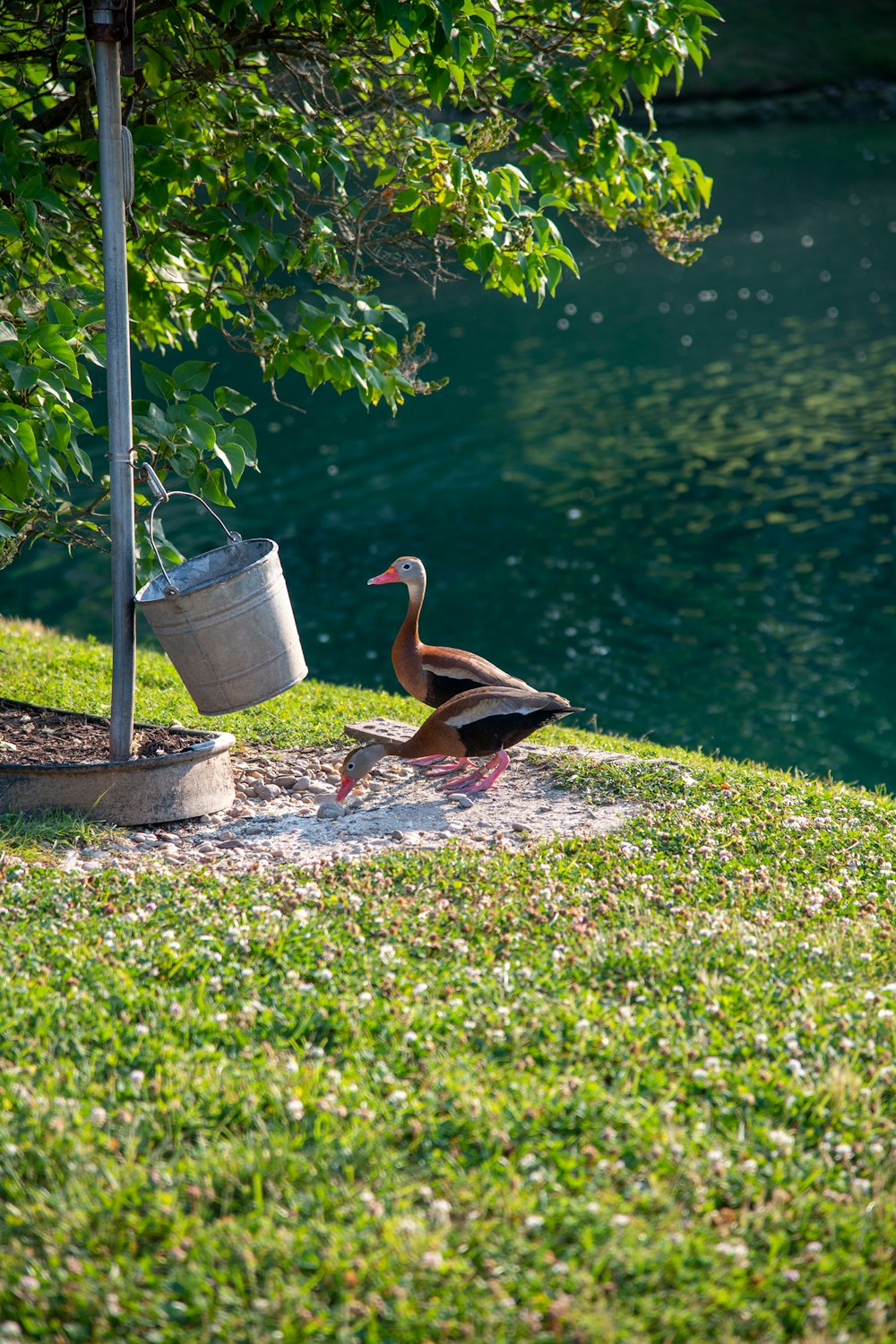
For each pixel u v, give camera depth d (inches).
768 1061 208.7
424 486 1289.4
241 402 355.6
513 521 1163.3
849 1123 192.9
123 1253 160.2
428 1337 147.7
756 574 994.1
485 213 379.2
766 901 286.7
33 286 366.9
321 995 227.8
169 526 1179.9
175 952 242.7
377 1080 198.1
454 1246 162.1
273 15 377.7
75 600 1011.3
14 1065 198.5
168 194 365.4
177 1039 208.2
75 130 429.7
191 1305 151.5
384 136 404.8
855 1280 162.4
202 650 315.9
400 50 389.1
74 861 303.7
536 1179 173.9
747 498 1182.9
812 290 2073.1
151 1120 184.9
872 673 799.1
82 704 439.8
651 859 313.4
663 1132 184.4
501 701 351.9
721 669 815.1
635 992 235.1
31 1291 152.4
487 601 965.8
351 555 1093.8
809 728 717.3
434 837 338.0
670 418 1473.9
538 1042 212.2
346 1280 153.7
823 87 3580.2
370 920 267.7
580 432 1449.3
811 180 2893.7
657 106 3518.7
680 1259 160.6
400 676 398.6
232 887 286.5
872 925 270.7
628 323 1984.5
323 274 373.7
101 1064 199.5
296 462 1401.3
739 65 3649.1
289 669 330.0
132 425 342.0
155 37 371.6
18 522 364.8
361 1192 170.9
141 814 335.3
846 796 381.1
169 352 1887.3
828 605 924.6
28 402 328.8
